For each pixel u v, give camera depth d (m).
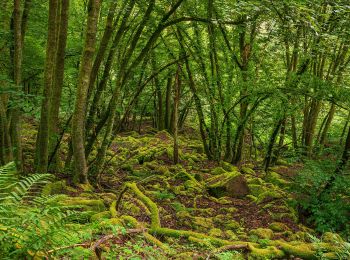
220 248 5.34
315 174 7.89
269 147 11.31
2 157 7.00
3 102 7.61
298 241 6.67
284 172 11.67
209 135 12.26
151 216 6.17
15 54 7.07
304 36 8.98
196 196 8.64
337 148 9.18
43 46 10.71
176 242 5.54
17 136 7.64
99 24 11.21
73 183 7.43
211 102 11.75
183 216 7.07
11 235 2.58
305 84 9.35
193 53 11.15
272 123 11.13
